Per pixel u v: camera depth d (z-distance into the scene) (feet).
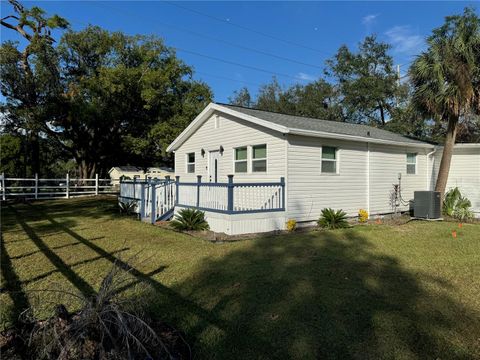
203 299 13.39
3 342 9.40
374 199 39.55
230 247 22.50
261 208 32.37
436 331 10.77
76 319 9.12
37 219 36.55
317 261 18.89
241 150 37.65
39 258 19.51
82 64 76.33
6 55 65.82
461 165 42.78
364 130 45.09
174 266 17.98
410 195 44.14
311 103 103.45
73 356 8.14
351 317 11.76
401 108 85.30
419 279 15.83
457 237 26.16
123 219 36.63
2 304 12.75
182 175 48.93
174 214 34.83
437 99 38.29
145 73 73.41
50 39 68.74
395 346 9.89
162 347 9.00
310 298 13.46
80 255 20.22
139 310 10.14
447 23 37.63
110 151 87.86
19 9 66.74
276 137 32.60
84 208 47.83
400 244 23.43
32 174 74.33
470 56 36.11
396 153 42.29
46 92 70.49
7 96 69.26
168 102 77.56
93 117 72.13
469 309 12.43
